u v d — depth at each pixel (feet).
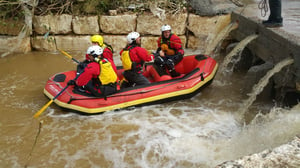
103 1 22.30
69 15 22.18
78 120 13.70
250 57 20.13
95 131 12.82
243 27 19.62
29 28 22.27
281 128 10.92
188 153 11.20
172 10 22.38
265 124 12.18
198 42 23.09
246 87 17.44
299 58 12.90
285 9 21.34
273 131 10.87
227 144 11.43
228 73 19.67
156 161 10.83
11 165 10.60
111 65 14.03
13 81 17.95
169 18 22.18
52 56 22.41
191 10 22.74
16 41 22.53
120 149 11.57
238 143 11.15
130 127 13.14
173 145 11.75
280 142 9.76
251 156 6.33
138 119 13.82
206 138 12.21
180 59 16.58
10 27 22.11
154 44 23.04
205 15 22.17
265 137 10.66
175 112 14.53
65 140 12.16
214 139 12.09
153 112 14.47
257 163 6.09
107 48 15.53
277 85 14.90
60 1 22.61
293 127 10.75
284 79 14.24
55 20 22.17
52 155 11.19
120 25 22.40
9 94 16.22
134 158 11.02
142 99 14.39
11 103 15.23
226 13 22.17
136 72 14.79
